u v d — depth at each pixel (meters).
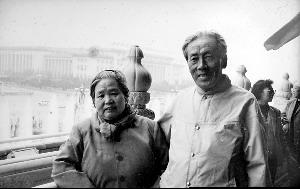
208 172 1.02
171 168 1.09
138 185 1.03
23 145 1.73
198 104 1.12
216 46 1.06
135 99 1.46
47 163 1.56
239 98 1.10
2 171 1.45
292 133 1.86
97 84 1.04
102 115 1.03
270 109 1.75
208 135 1.05
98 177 1.01
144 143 1.06
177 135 1.12
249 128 1.07
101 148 1.03
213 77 1.07
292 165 1.69
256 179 1.03
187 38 1.10
